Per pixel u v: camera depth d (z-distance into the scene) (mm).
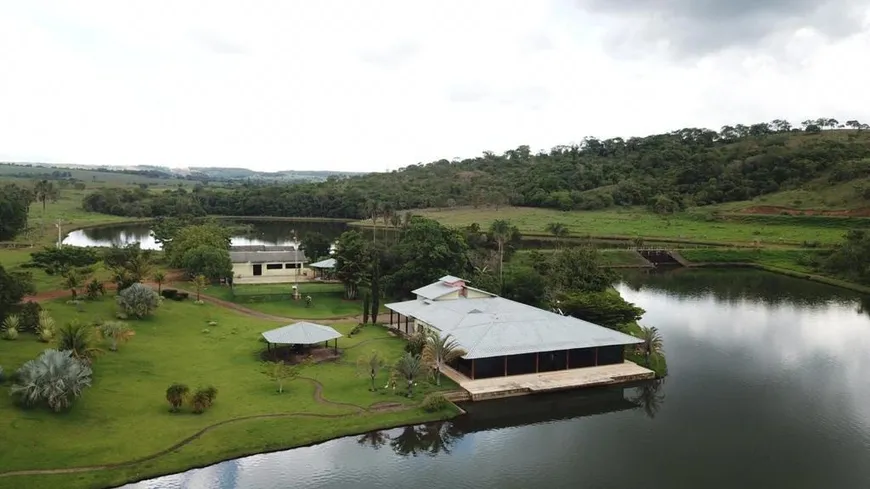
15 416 42531
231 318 80438
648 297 112875
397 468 44406
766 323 92188
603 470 44844
